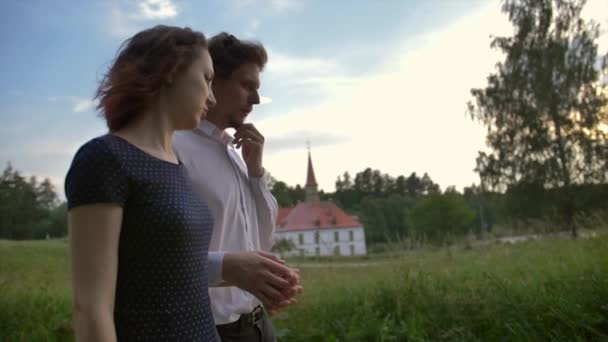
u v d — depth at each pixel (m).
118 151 1.13
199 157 1.91
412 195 122.50
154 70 1.26
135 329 1.12
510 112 22.75
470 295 4.28
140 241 1.13
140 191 1.13
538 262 5.46
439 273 5.30
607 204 20.47
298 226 75.31
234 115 2.07
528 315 3.66
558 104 21.70
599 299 3.53
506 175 22.48
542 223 7.91
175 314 1.17
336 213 78.12
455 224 64.38
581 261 4.78
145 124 1.28
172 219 1.16
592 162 21.08
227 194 1.92
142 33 1.34
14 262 13.55
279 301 1.57
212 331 1.31
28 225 66.75
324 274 6.62
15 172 66.81
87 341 0.98
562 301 3.59
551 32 22.53
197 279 1.26
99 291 1.02
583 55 21.84
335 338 4.14
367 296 5.00
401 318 4.32
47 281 6.88
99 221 1.05
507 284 4.20
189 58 1.33
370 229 89.12
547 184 21.38
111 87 1.26
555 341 3.23
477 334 3.75
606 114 21.38
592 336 3.27
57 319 4.84
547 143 21.98
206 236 1.34
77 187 1.06
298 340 4.33
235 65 2.01
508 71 23.05
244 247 1.97
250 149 2.14
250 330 2.01
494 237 8.16
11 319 4.83
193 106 1.34
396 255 6.42
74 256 1.05
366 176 125.38
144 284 1.13
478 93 23.73
